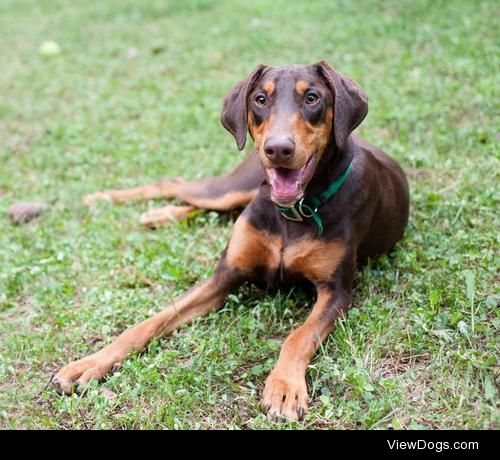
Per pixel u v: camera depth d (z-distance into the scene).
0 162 1.82
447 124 1.68
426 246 1.27
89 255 1.35
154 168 1.68
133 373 1.01
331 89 1.06
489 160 1.49
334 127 1.05
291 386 0.94
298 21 2.56
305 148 1.01
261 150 1.04
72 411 0.95
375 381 0.96
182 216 1.46
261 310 1.13
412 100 1.82
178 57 2.43
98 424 0.93
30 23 3.23
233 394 0.98
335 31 2.38
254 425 0.90
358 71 2.02
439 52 2.04
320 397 0.93
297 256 1.12
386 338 1.03
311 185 1.09
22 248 1.40
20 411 0.97
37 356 1.08
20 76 2.48
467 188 1.41
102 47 2.69
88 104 2.14
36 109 2.14
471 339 1.00
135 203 1.55
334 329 1.06
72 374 1.00
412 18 2.34
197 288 1.15
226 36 2.56
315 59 2.18
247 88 1.09
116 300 1.20
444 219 1.34
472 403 0.90
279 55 2.29
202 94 2.08
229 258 1.16
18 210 1.51
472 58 1.97
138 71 2.38
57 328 1.15
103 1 3.42
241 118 1.10
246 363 1.04
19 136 1.96
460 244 1.23
